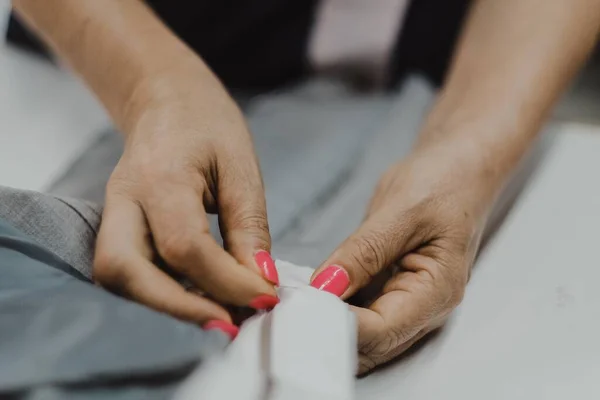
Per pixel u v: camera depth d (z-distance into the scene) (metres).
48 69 0.79
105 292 0.39
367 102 0.69
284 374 0.39
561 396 0.45
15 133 0.69
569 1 0.60
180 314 0.41
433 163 0.51
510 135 0.54
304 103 0.70
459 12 0.73
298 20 0.75
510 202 0.59
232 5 0.75
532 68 0.57
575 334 0.48
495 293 0.51
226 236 0.45
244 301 0.42
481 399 0.45
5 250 0.40
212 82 0.51
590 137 0.65
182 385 0.35
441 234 0.48
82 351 0.35
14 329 0.36
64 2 0.56
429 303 0.46
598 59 0.94
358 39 0.73
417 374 0.46
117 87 0.54
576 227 0.56
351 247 0.46
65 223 0.44
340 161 0.60
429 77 0.74
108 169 0.58
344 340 0.41
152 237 0.44
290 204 0.56
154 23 0.56
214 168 0.46
